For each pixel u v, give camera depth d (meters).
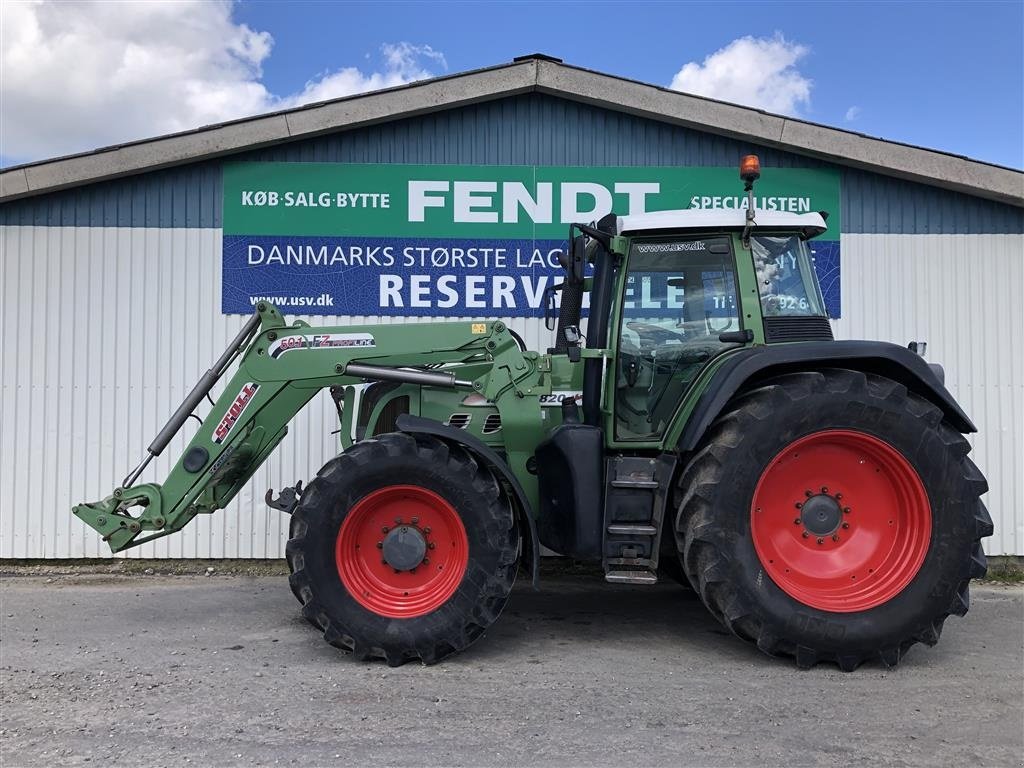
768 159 5.75
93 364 5.55
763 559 3.45
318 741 2.70
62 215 5.55
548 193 5.71
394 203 5.68
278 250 5.64
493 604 3.52
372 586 3.61
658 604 4.73
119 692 3.18
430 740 2.71
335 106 5.50
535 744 2.67
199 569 5.50
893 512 3.58
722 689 3.21
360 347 4.05
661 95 5.54
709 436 3.59
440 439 3.68
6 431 5.50
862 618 3.39
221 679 3.33
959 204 5.75
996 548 5.63
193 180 5.60
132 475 4.08
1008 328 5.73
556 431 3.82
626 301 3.98
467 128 5.69
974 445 5.70
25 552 5.48
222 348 5.61
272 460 5.54
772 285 3.91
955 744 2.69
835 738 2.73
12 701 3.08
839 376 3.50
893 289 5.75
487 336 4.04
